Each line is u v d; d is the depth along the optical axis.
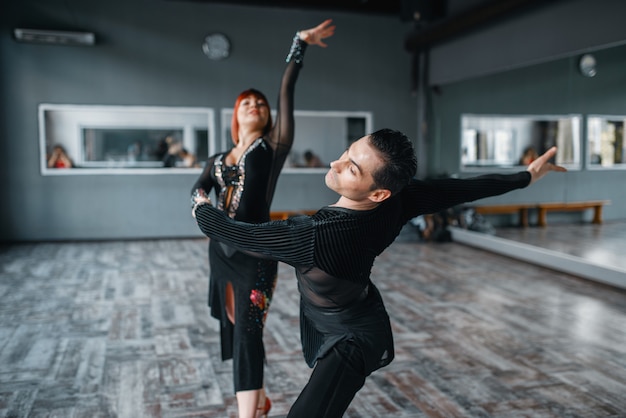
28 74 7.62
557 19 6.10
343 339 1.47
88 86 7.82
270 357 3.43
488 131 7.27
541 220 6.34
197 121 8.31
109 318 4.26
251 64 8.36
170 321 4.19
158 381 3.06
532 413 2.67
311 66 8.64
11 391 2.91
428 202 1.57
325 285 1.44
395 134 1.35
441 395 2.88
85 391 2.92
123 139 8.10
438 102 8.63
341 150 8.92
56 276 5.72
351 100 8.83
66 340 3.74
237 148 2.31
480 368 3.24
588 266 5.55
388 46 8.90
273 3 8.04
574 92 5.84
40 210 7.83
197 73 8.17
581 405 2.76
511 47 6.86
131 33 7.90
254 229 1.44
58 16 7.63
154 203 8.19
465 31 7.71
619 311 4.42
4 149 7.65
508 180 1.63
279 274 5.86
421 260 6.57
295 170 8.69
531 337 3.79
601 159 5.45
